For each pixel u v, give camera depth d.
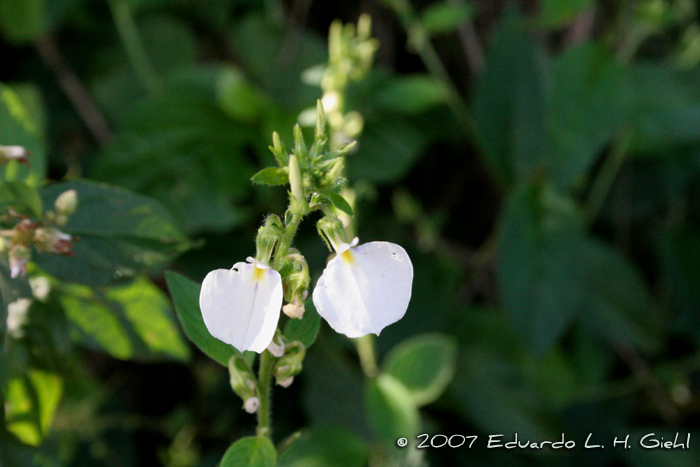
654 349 0.60
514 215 0.51
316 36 0.61
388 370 0.43
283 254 0.32
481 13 0.65
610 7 0.67
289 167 0.31
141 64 0.58
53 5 0.55
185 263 0.53
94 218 0.36
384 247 0.31
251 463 0.33
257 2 0.62
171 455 0.59
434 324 0.55
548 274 0.51
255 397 0.33
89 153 0.61
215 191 0.52
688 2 0.67
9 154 0.35
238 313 0.31
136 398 0.60
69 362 0.38
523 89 0.56
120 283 0.36
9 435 0.37
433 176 0.65
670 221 0.69
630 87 0.60
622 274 0.61
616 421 0.59
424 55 0.59
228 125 0.53
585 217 0.63
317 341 0.52
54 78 0.60
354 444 0.41
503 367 0.56
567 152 0.54
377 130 0.57
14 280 0.35
